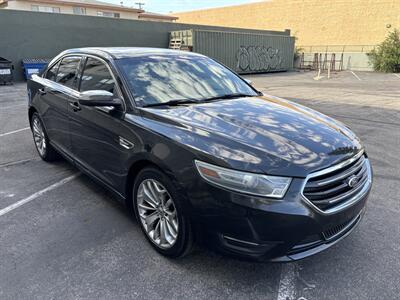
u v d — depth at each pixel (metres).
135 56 3.61
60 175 4.48
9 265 2.68
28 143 5.97
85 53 3.97
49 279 2.52
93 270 2.63
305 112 3.27
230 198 2.19
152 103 3.09
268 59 28.14
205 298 2.35
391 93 13.42
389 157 5.30
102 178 3.42
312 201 2.22
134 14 34.91
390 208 3.61
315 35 39.81
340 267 2.66
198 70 3.82
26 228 3.21
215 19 49.34
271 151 2.32
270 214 2.13
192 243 2.53
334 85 17.17
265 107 3.25
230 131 2.57
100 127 3.27
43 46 17.94
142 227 2.95
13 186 4.14
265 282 2.50
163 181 2.58
